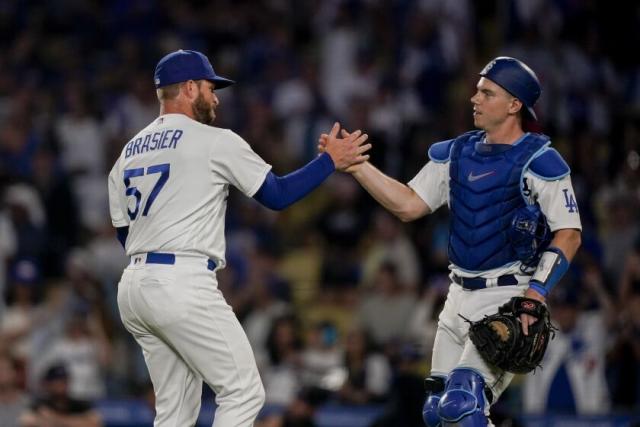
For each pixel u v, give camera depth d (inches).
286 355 1755.7
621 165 2062.0
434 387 959.6
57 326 1895.9
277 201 943.7
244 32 2748.5
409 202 983.6
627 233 1836.9
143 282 920.9
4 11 2957.7
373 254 1993.1
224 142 933.2
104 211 2358.5
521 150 928.9
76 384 1828.2
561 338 1539.1
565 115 2289.6
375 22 2541.8
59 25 2928.2
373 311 1836.9
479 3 2593.5
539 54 2346.2
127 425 1734.7
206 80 965.8
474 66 2455.7
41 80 2768.2
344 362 1708.9
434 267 1911.9
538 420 1508.4
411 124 2228.1
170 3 2861.7
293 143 2386.8
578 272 1638.8
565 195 919.7
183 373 957.2
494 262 930.7
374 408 1617.9
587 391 1529.3
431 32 2458.2
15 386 1715.1
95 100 2625.5
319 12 2699.3
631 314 1585.9
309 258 2209.6
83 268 1985.7
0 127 2544.3
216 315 926.4
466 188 938.1
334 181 2265.0
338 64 2514.8
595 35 2444.6
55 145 2453.2
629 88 2439.7
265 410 1675.7
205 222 930.7
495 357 896.9
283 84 2518.5
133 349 1926.7
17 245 2169.0
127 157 963.3
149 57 2699.3
